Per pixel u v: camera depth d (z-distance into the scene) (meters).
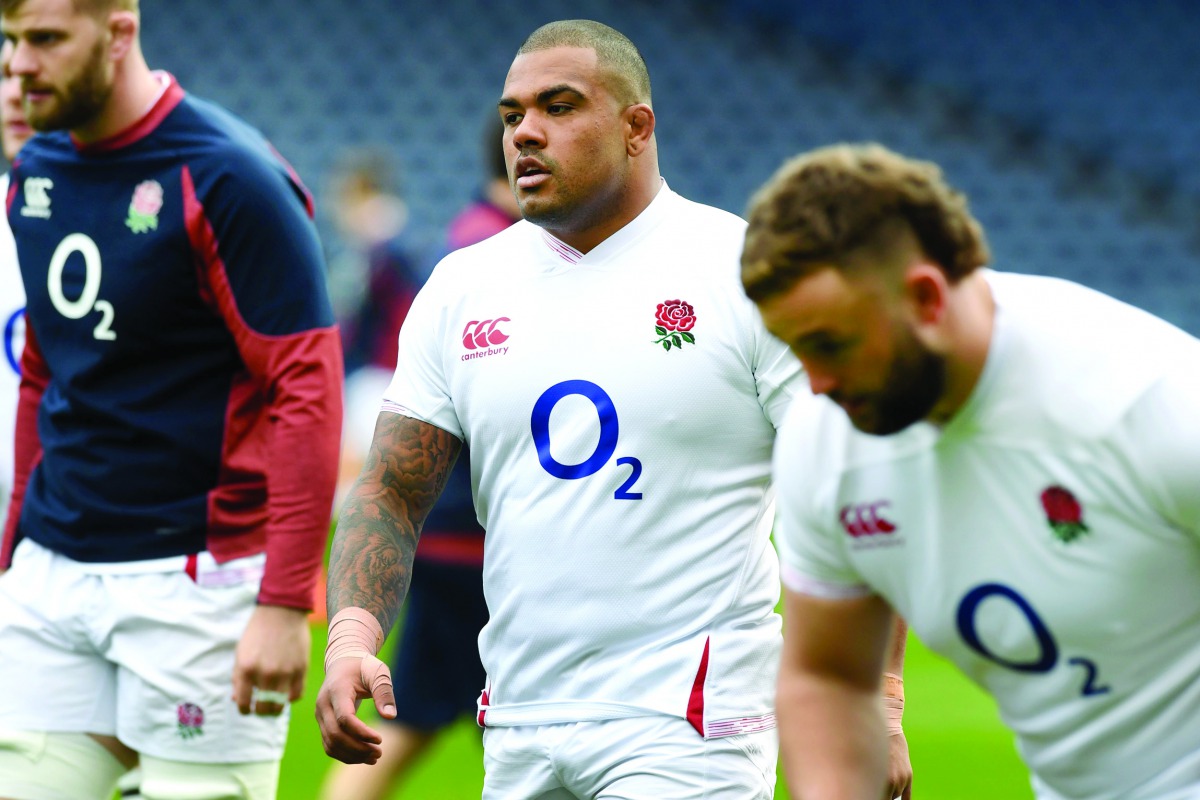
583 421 10.50
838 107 65.44
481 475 11.04
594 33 10.75
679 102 65.38
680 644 10.36
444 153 62.00
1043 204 63.03
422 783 20.12
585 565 10.45
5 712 12.67
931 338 6.82
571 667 10.52
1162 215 62.78
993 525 7.38
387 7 64.62
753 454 10.59
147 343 12.55
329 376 12.57
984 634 7.70
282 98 62.94
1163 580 7.23
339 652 10.25
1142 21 67.75
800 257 6.63
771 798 10.67
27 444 13.53
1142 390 6.96
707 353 10.41
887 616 8.46
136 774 13.23
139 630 12.59
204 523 12.67
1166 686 7.53
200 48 63.41
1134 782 7.80
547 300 10.81
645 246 10.77
